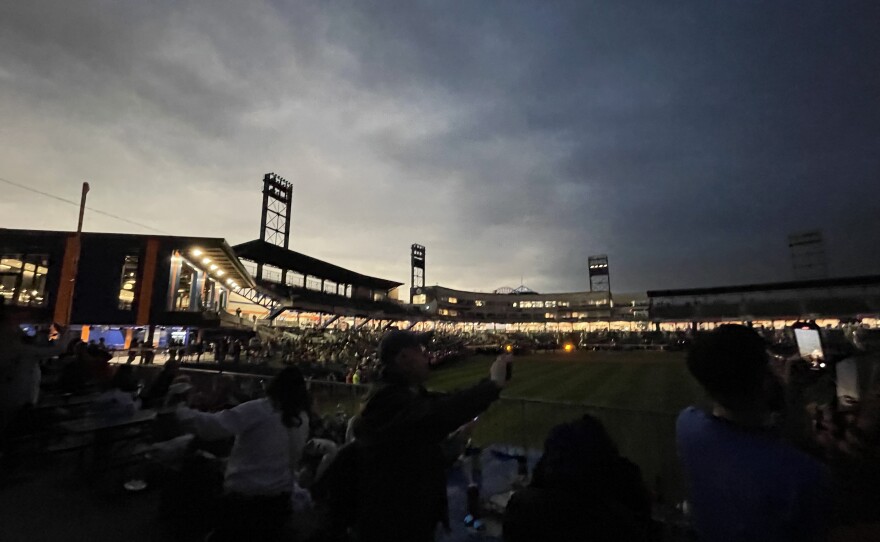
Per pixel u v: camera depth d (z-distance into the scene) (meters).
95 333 25.80
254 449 2.86
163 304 26.30
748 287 76.81
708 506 1.51
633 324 103.31
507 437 5.94
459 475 5.55
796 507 1.32
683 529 3.78
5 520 3.86
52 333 10.95
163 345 29.17
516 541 1.67
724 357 1.55
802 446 6.59
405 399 1.88
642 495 1.73
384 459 1.83
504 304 116.94
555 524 1.57
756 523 1.36
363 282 69.81
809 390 12.51
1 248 24.33
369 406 1.93
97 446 4.99
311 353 25.80
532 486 1.79
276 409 2.95
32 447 5.15
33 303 24.58
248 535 2.75
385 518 1.81
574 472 1.62
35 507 4.14
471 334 81.25
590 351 50.84
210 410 5.82
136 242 26.53
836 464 6.04
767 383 1.56
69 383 7.00
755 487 1.39
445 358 30.39
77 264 24.58
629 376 24.64
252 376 7.31
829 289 74.94
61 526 3.79
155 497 4.45
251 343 29.98
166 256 26.89
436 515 1.94
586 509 1.56
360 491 1.90
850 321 64.31
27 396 5.15
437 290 103.50
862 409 7.41
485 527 4.18
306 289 56.12
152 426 5.38
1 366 4.86
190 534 3.69
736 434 1.53
